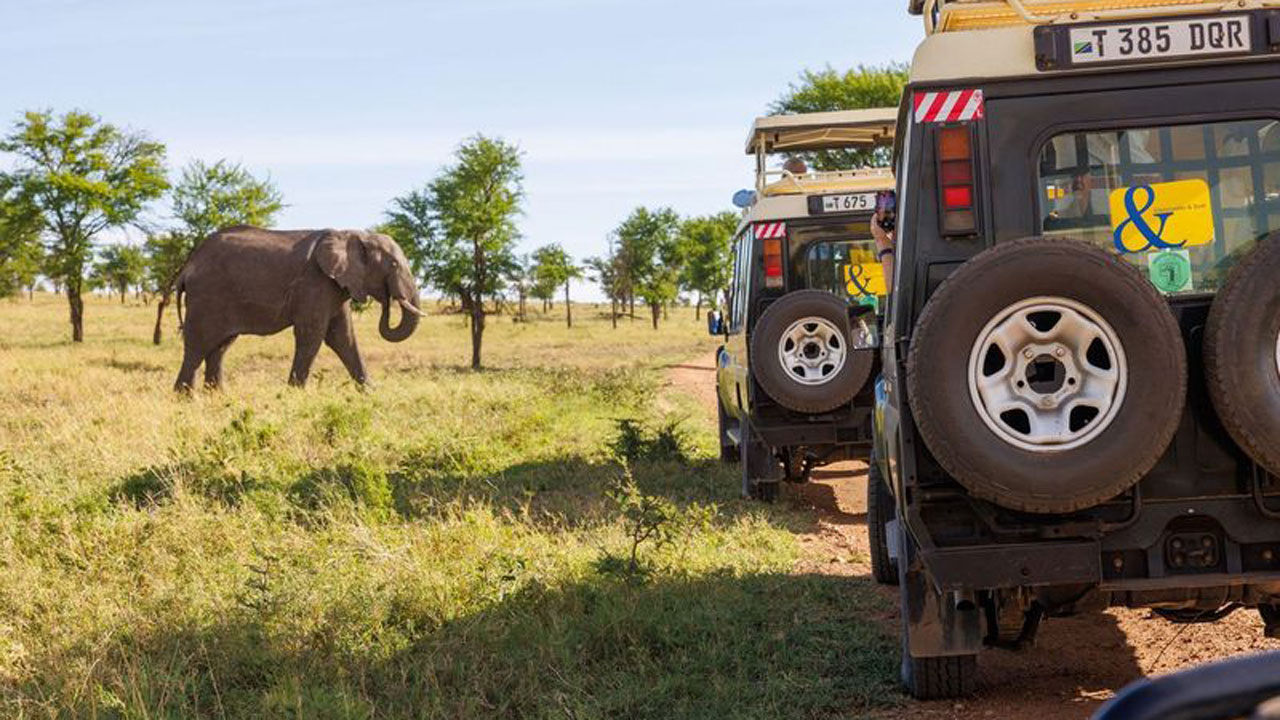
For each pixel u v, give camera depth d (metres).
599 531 9.16
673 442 13.84
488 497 10.66
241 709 5.62
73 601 7.27
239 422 13.30
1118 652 6.41
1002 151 4.98
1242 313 4.40
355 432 14.05
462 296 38.91
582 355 46.25
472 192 38.09
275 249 23.08
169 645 6.47
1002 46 4.98
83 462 11.96
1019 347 4.46
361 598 6.98
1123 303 4.38
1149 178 4.98
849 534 10.26
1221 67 4.96
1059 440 4.45
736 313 12.47
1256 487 4.67
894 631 6.87
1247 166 4.97
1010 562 4.71
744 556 8.75
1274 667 1.72
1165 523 4.76
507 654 6.29
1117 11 5.08
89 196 47.28
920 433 4.56
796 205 11.41
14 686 6.00
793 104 40.47
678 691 5.92
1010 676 6.05
